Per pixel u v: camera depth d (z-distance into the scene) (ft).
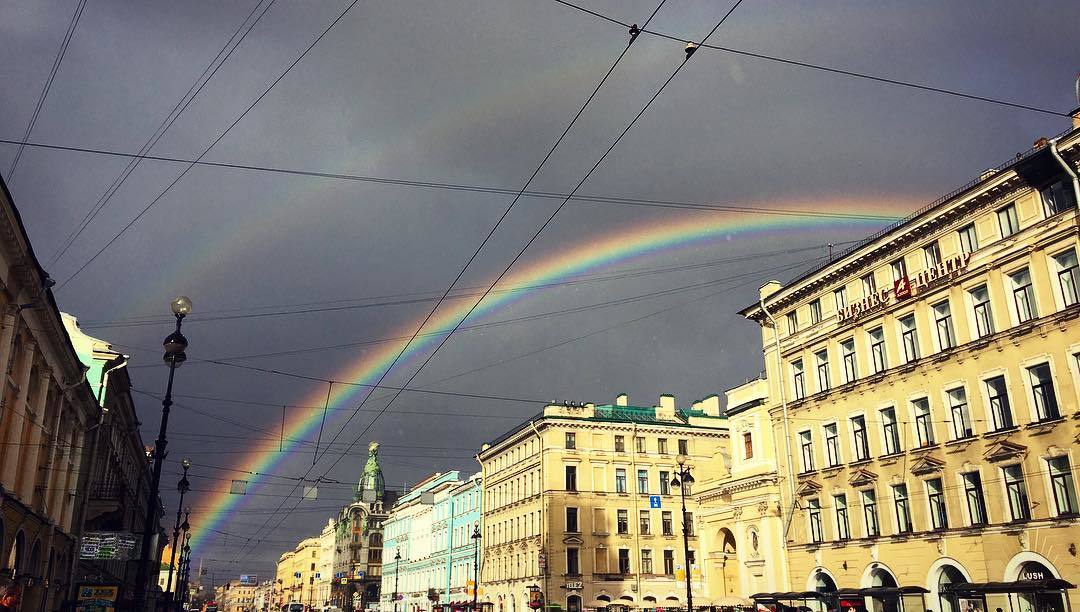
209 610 380.58
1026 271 97.71
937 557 104.22
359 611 401.49
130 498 191.83
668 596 202.49
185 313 72.84
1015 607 92.99
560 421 209.46
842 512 122.42
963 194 104.32
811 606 123.65
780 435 136.46
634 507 209.46
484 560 249.14
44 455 98.43
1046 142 92.53
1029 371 95.96
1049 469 91.81
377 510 477.36
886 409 116.16
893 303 115.34
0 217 65.51
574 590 197.57
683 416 230.27
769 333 142.31
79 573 128.88
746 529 144.36
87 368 108.17
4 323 73.67
